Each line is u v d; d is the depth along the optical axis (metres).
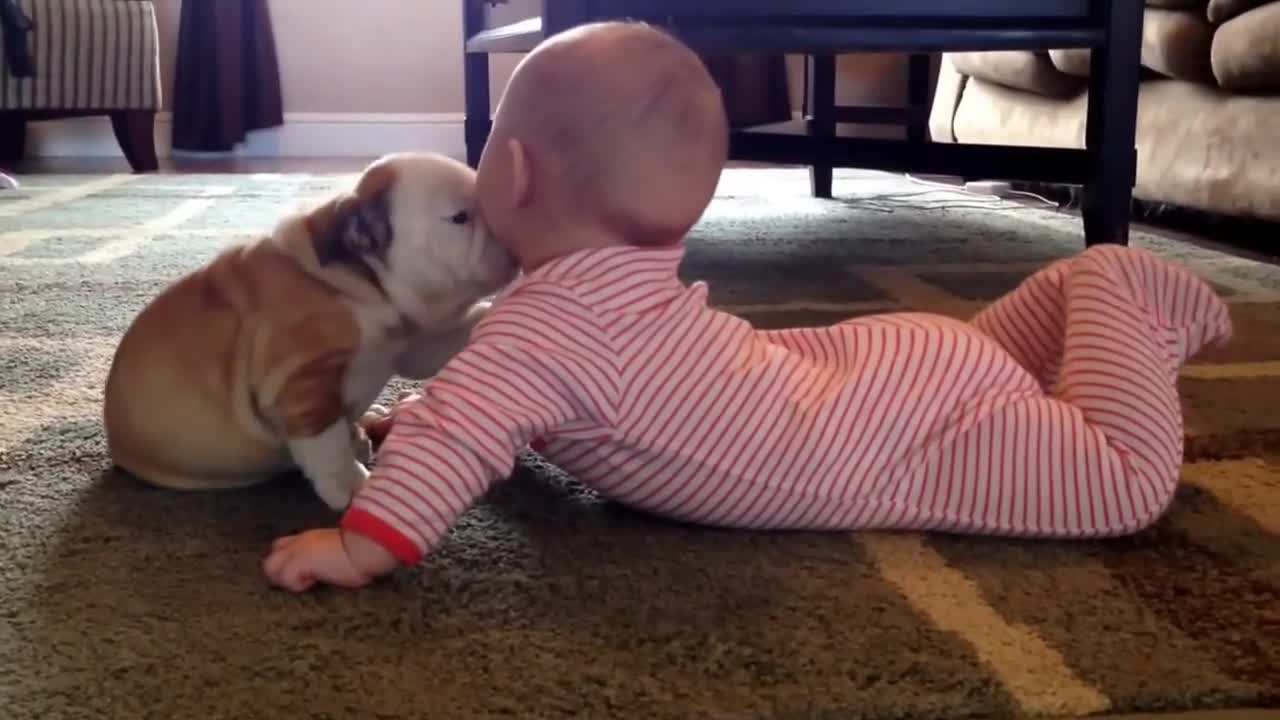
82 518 0.72
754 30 1.26
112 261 1.62
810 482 0.69
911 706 0.52
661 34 0.69
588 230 0.68
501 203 0.70
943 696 0.53
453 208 0.74
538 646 0.57
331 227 0.74
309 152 3.76
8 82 2.90
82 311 1.30
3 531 0.70
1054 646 0.57
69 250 1.71
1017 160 1.44
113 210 2.19
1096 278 0.77
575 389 0.66
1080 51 2.15
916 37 1.29
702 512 0.70
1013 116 2.53
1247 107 1.81
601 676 0.54
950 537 0.71
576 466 0.71
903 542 0.70
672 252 0.70
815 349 0.75
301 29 3.71
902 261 1.69
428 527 0.62
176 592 0.62
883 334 0.73
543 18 1.24
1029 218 2.18
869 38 1.27
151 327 0.76
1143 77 2.13
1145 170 2.04
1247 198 1.79
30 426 0.90
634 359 0.67
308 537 0.64
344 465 0.75
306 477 0.77
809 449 0.69
